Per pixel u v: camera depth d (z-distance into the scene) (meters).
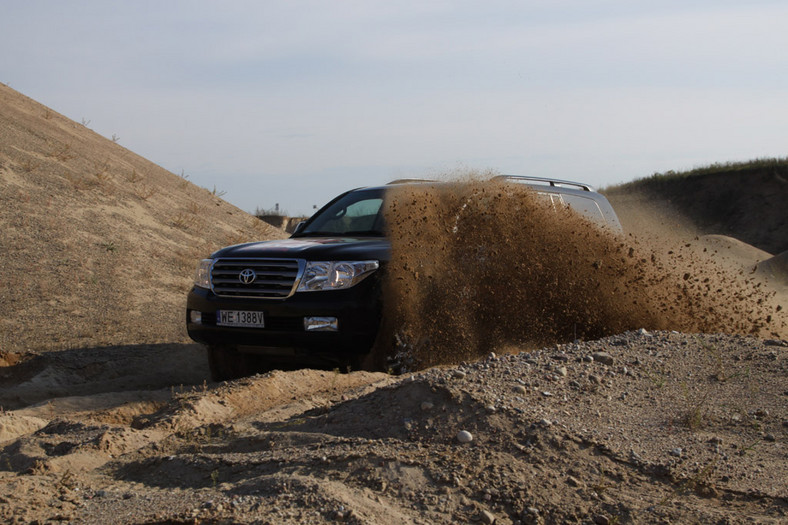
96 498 3.13
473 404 3.77
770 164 43.97
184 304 10.88
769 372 4.57
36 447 3.96
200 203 18.14
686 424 3.84
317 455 3.35
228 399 4.90
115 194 15.28
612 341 5.20
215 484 3.21
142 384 6.83
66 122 19.44
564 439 3.48
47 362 7.22
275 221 31.52
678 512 2.87
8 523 2.81
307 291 5.96
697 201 43.75
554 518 2.85
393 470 3.15
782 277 17.44
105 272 11.23
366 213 7.31
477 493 3.00
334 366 6.67
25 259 10.73
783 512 2.90
